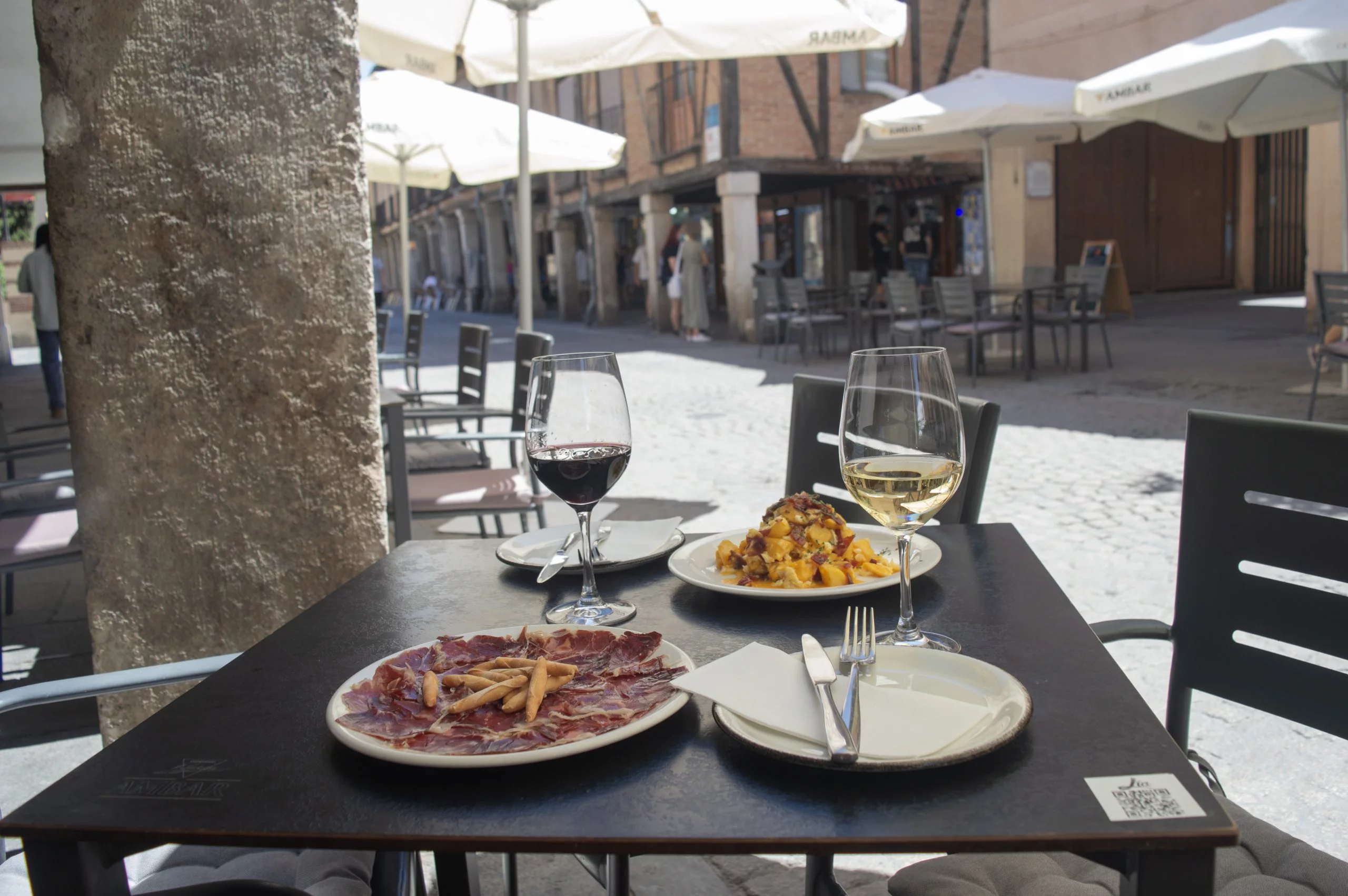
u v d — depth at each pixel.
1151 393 8.45
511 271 32.38
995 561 1.50
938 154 16.72
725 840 0.78
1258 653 1.55
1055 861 1.39
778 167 16.59
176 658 2.26
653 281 20.23
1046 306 12.52
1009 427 7.42
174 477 2.22
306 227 2.20
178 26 2.12
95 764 0.97
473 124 6.88
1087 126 10.80
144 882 1.50
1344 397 7.54
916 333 10.66
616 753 0.94
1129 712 0.97
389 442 3.44
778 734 0.93
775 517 1.47
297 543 2.27
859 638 1.19
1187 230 19.42
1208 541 1.60
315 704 1.10
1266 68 6.63
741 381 11.22
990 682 0.99
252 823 0.84
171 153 2.14
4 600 4.41
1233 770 2.60
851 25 4.93
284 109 2.17
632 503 5.77
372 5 4.99
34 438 8.88
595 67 5.48
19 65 5.66
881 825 0.79
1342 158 7.56
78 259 2.14
